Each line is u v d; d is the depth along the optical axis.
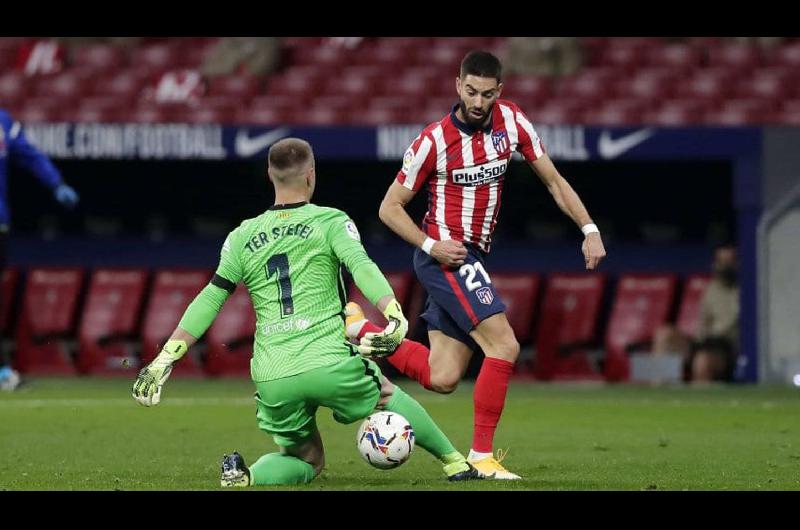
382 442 24.72
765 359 57.75
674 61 69.19
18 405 45.03
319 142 58.19
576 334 60.44
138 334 64.56
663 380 58.25
